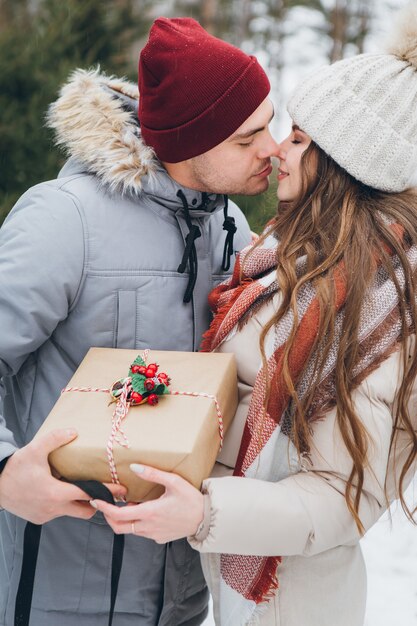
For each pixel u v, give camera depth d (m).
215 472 1.51
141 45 4.83
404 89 1.47
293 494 1.33
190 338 1.63
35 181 3.75
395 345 1.37
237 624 1.43
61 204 1.51
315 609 1.47
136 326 1.56
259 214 3.41
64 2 3.99
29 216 1.51
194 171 1.62
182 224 1.62
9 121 3.72
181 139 1.58
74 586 1.58
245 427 1.42
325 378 1.37
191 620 1.77
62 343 1.57
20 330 1.46
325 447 1.36
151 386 1.27
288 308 1.40
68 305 1.52
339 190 1.48
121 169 1.53
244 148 1.62
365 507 1.37
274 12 12.37
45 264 1.46
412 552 3.00
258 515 1.28
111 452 1.20
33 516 1.28
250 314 1.48
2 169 3.73
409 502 3.16
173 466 1.19
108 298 1.53
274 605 1.44
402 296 1.38
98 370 1.41
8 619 1.64
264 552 1.31
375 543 3.08
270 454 1.38
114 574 1.35
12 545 1.63
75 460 1.22
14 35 3.97
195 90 1.55
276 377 1.38
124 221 1.56
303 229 1.47
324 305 1.35
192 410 1.27
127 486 1.23
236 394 1.47
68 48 3.95
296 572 1.45
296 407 1.34
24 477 1.24
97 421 1.27
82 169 1.63
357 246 1.39
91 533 1.56
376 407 1.35
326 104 1.47
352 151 1.45
